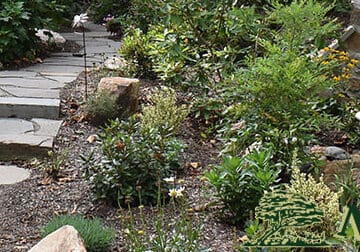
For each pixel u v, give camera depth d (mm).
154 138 3701
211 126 4914
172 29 5223
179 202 3223
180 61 5230
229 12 4887
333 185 3531
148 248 2797
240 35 5051
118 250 2881
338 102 4930
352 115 4727
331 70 4684
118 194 3256
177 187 3578
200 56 5395
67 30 9477
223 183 3170
